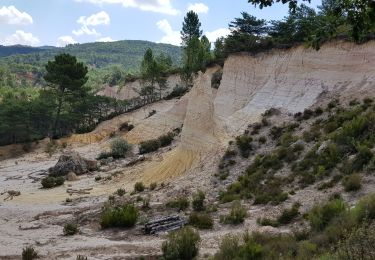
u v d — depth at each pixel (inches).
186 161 1449.3
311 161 1112.2
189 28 4010.8
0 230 1000.9
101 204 1230.3
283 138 1333.7
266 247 637.9
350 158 1019.3
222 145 1460.4
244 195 1105.4
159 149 1999.3
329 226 641.6
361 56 1480.1
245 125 1568.7
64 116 3110.2
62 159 1875.0
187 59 3511.3
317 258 473.7
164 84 3329.2
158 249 788.0
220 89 1929.1
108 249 805.9
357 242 383.6
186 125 1540.4
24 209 1238.3
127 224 976.3
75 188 1550.2
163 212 1072.2
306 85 1568.7
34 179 1814.7
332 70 1531.7
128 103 3398.1
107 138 2652.6
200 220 926.4
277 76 1722.4
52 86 3117.6
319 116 1371.8
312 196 938.1
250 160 1323.8
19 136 2819.9
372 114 1142.3
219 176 1298.0
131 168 1743.4
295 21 1736.0
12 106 2827.3
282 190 1045.2
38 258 764.0
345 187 895.7
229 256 639.1
